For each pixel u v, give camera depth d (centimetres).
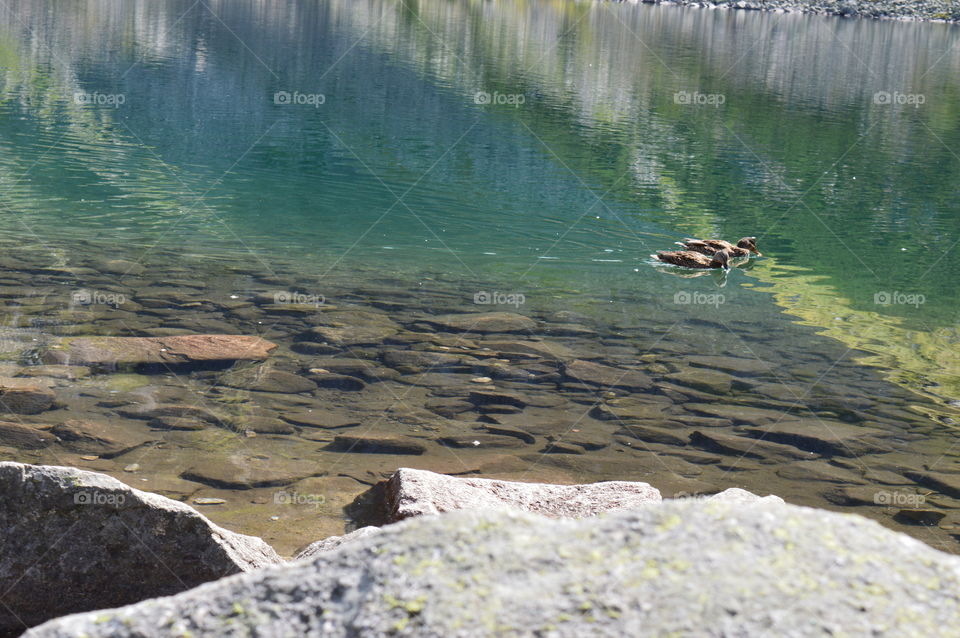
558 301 1296
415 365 1006
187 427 809
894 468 809
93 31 4228
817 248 1762
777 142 2891
